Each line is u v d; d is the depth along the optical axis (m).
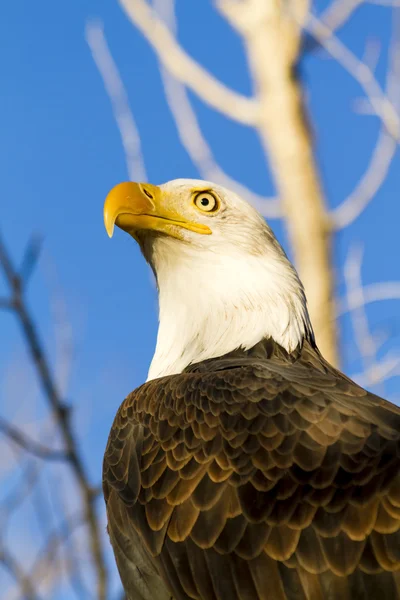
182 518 10.89
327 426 10.75
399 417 11.02
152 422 11.61
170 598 11.30
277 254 13.90
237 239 13.82
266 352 13.23
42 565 13.79
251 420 10.96
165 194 14.04
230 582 10.53
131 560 11.57
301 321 13.63
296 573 10.28
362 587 10.07
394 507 10.21
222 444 10.94
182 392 11.60
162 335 14.02
